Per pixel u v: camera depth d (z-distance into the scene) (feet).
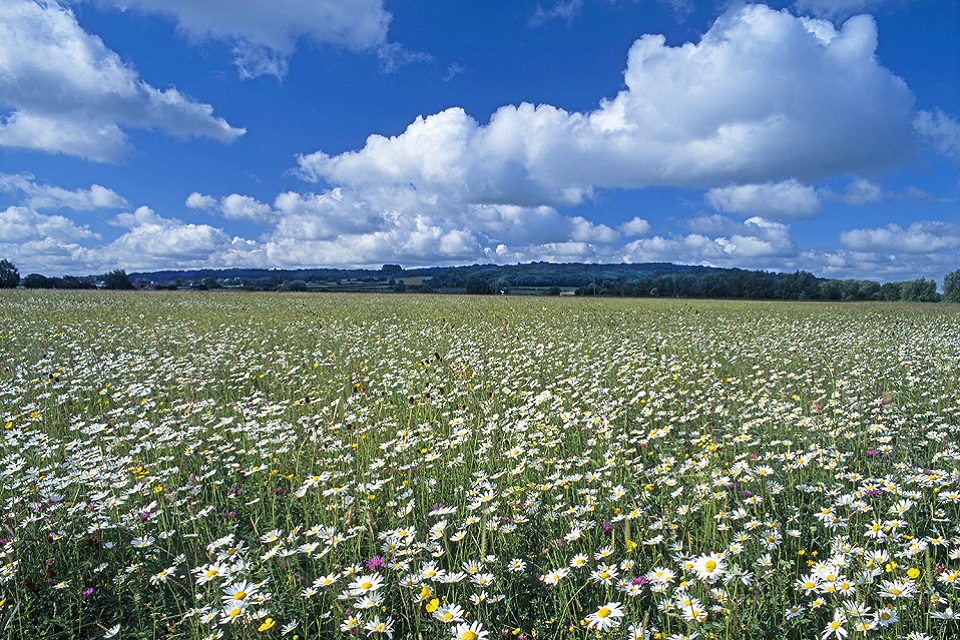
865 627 7.72
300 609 9.65
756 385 27.25
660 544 11.40
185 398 25.49
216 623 9.18
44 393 25.18
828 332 51.80
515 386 26.43
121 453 17.85
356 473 15.56
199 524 12.96
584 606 9.82
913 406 21.86
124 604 10.51
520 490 13.52
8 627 9.30
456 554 11.37
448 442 17.08
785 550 11.07
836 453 15.02
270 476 15.72
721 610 8.75
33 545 11.98
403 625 9.53
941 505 12.35
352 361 35.17
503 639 8.85
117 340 44.06
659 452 17.34
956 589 8.98
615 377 29.37
